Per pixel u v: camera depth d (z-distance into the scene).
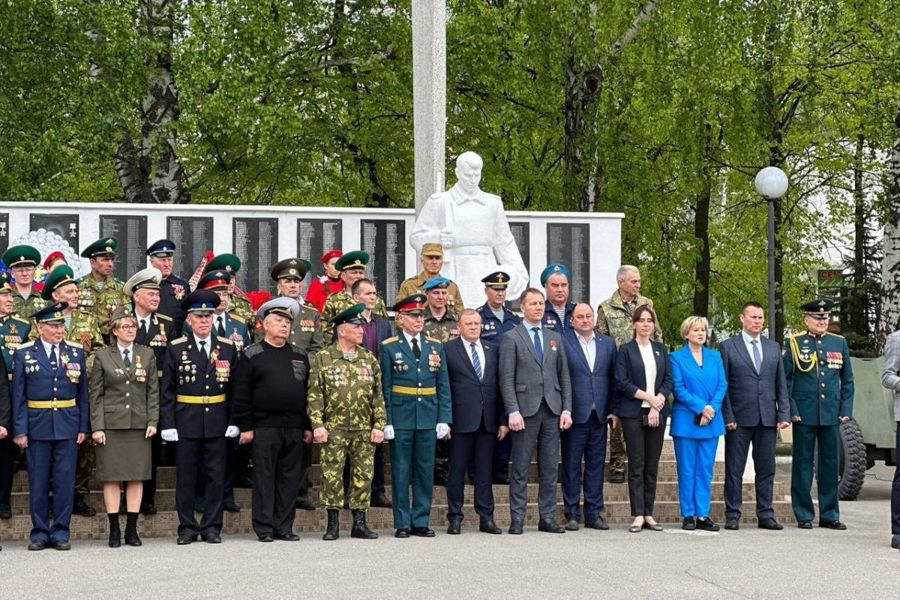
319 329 12.98
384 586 8.83
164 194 21.06
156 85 20.73
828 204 28.59
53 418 11.10
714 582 9.12
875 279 27.50
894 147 23.98
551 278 13.07
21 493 12.21
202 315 11.55
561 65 21.05
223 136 21.11
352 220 16.73
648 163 23.30
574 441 12.38
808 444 12.94
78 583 9.00
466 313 12.23
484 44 21.72
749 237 29.97
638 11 22.25
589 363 12.46
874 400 17.17
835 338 13.10
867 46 23.53
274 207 16.55
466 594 8.53
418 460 11.85
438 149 15.60
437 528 12.47
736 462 12.66
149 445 11.36
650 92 23.02
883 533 12.46
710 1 22.20
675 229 26.98
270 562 9.98
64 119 19.36
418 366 11.88
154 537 11.91
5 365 11.27
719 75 22.19
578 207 21.59
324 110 22.16
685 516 12.42
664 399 12.38
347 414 11.59
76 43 19.14
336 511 11.57
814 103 26.05
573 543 11.22
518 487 12.07
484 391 12.08
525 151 23.59
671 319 27.16
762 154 25.61
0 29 19.02
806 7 22.98
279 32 20.33
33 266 12.72
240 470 12.84
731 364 12.75
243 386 11.51
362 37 21.62
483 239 15.20
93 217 16.14
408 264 16.83
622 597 8.48
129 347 11.44
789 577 9.41
